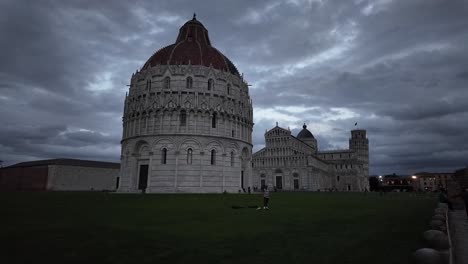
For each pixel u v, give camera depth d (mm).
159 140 70188
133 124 74750
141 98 74688
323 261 12250
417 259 10055
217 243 15383
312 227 20891
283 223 22672
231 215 27453
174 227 20234
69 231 18344
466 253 14773
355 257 12859
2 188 147125
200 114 71875
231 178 74250
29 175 135375
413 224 22531
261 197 56812
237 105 78875
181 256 12875
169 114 70938
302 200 52812
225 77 77625
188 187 68375
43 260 12125
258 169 175000
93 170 139625
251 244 15211
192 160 69688
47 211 29453
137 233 17859
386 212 32062
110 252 13414
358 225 22000
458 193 41844
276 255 13117
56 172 127125
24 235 17016
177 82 73188
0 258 12320
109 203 39531
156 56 83312
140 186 71188
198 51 82062
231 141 75375
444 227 16203
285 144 170500
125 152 75125
